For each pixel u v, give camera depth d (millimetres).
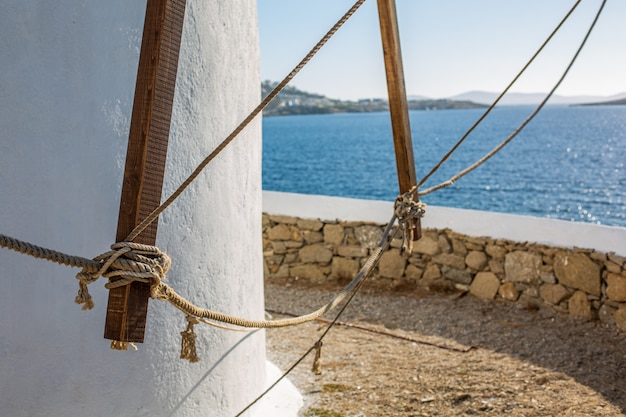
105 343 2494
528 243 5816
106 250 2443
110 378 2529
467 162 66188
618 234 5652
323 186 50656
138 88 1787
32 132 2227
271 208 7418
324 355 4953
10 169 2188
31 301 2285
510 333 5336
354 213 7039
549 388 4273
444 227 6406
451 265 6406
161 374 2738
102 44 2373
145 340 2666
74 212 2346
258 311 3539
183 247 2783
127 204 1787
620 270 5117
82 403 2449
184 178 2746
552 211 33312
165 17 1771
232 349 3180
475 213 6719
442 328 5543
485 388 4293
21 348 2279
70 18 2287
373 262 2977
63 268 2355
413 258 6637
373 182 52906
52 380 2361
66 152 2311
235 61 3029
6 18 2145
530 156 69125
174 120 2682
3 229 2184
